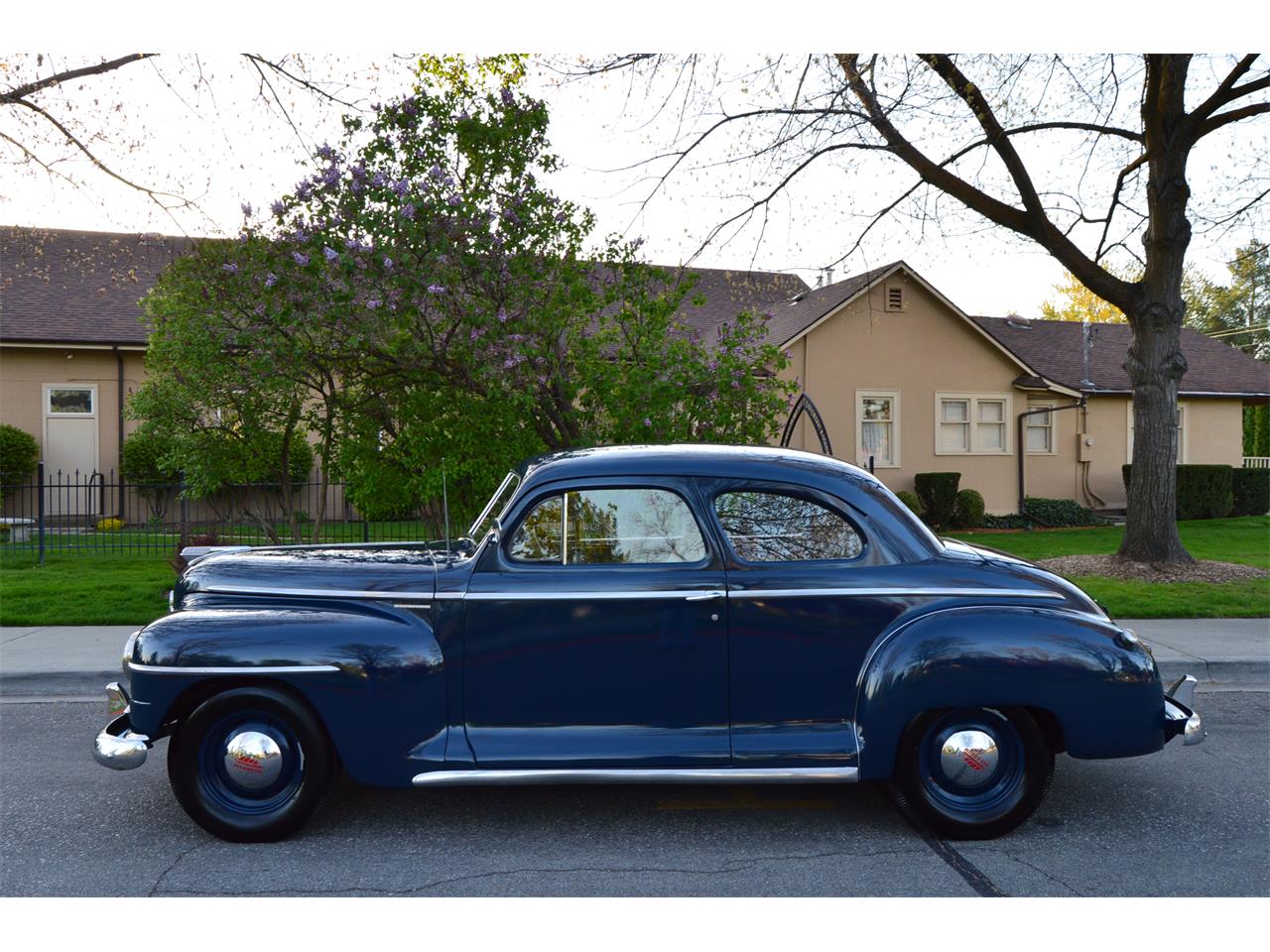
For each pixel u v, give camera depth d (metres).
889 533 4.30
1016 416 22.25
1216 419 24.69
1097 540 17.22
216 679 4.19
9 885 3.74
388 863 3.95
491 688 4.20
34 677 7.10
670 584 4.20
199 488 10.56
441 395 8.86
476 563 4.29
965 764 4.14
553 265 8.49
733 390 8.99
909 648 4.10
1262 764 5.39
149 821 4.48
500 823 4.44
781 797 4.84
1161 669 7.50
